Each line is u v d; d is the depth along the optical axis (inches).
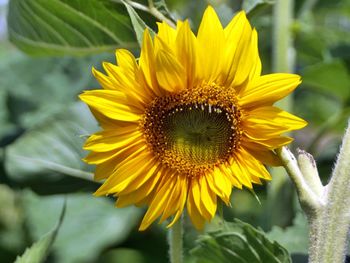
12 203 52.8
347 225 28.9
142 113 29.2
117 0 32.2
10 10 35.4
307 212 29.1
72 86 50.2
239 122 28.6
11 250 51.6
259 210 49.3
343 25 61.9
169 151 29.3
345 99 46.0
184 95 28.9
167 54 27.9
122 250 52.7
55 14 33.9
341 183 28.9
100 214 50.4
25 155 42.6
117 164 29.3
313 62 53.4
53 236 32.4
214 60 28.3
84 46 34.8
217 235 32.2
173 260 31.2
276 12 42.5
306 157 29.4
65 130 42.8
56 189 43.2
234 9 46.8
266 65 53.3
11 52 53.4
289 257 31.3
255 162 28.6
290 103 42.4
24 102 50.7
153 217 29.2
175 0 47.0
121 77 28.5
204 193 29.1
